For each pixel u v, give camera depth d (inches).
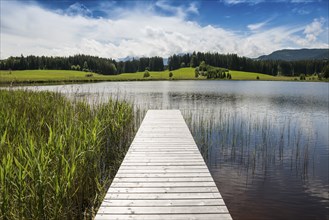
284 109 666.8
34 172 125.9
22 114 266.7
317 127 442.0
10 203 121.6
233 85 1957.4
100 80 2153.1
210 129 376.2
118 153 258.2
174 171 154.3
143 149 202.7
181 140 232.4
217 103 768.3
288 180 218.8
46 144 153.8
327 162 263.7
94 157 183.2
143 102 745.0
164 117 366.3
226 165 253.4
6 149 158.6
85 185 162.2
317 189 202.4
